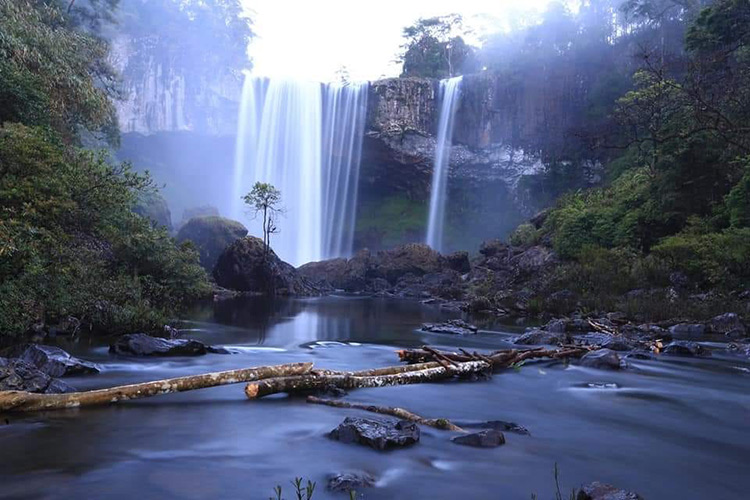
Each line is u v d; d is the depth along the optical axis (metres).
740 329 17.20
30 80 19.62
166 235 24.58
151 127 66.94
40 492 4.60
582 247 31.62
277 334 16.45
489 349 14.31
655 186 30.20
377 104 69.06
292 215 69.81
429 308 28.75
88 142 37.94
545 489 5.04
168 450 5.72
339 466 5.39
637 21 63.78
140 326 13.88
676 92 28.97
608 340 14.41
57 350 9.41
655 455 6.19
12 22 20.22
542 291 27.47
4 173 13.45
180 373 9.59
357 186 73.56
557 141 59.53
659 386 9.94
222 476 5.07
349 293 42.72
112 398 7.41
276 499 4.56
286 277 39.41
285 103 70.81
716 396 9.23
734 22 30.72
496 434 6.27
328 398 8.14
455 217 69.94
